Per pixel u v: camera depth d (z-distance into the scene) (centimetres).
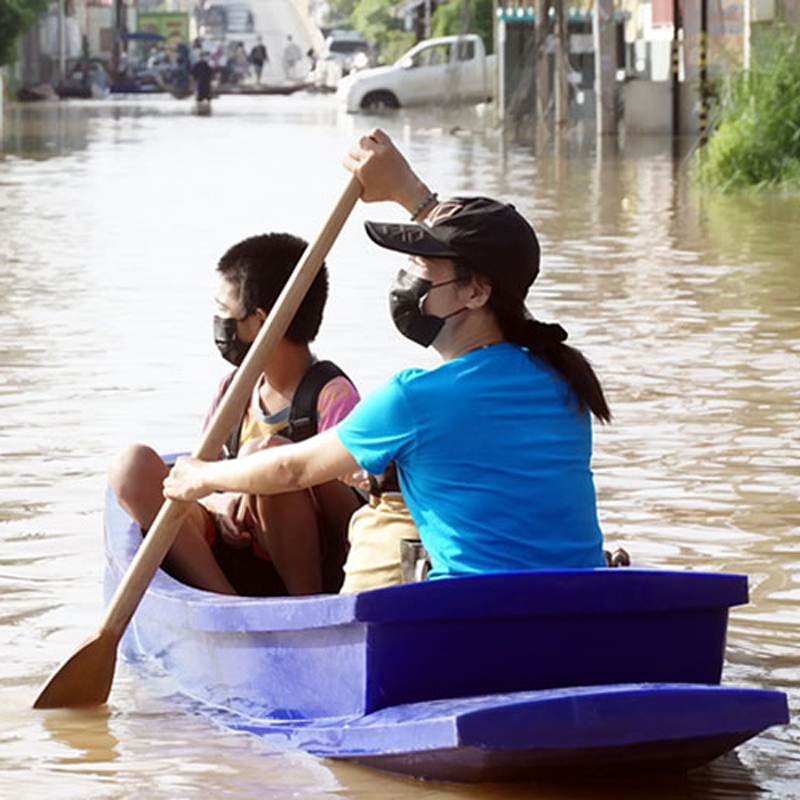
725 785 1030
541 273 3328
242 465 1109
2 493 1694
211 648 1147
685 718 970
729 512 1627
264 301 1248
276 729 1085
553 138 7850
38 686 1194
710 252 3672
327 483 1273
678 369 2327
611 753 990
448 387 1049
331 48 16750
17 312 2852
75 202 4859
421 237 1045
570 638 1025
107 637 1161
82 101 13825
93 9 17262
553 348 1070
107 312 2850
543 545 1056
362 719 1022
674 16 7594
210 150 7188
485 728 953
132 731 1111
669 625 1040
